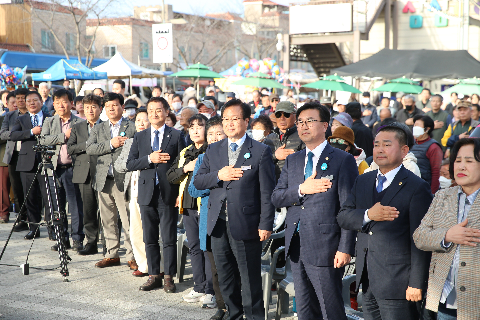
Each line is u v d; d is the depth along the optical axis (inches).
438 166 256.7
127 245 239.1
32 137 294.4
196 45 1641.2
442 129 394.3
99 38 1587.1
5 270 236.2
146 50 1649.9
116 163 220.4
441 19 1019.3
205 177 162.7
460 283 107.3
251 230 159.8
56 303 196.1
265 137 235.9
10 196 369.4
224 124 164.7
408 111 460.4
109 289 213.0
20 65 927.0
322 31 874.8
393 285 118.4
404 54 604.7
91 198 255.3
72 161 264.7
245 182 160.4
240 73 849.5
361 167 185.8
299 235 141.9
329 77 604.4
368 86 1014.4
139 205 210.1
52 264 246.4
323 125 141.9
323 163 139.9
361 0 892.0
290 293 166.9
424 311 125.5
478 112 375.9
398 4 1054.4
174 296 206.2
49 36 1277.1
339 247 133.0
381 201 121.3
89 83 687.7
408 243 118.5
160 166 206.1
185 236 224.8
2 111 403.5
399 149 121.8
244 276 162.4
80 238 271.9
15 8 1209.4
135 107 305.9
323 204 137.6
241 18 1679.4
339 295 138.3
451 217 110.1
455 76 537.6
